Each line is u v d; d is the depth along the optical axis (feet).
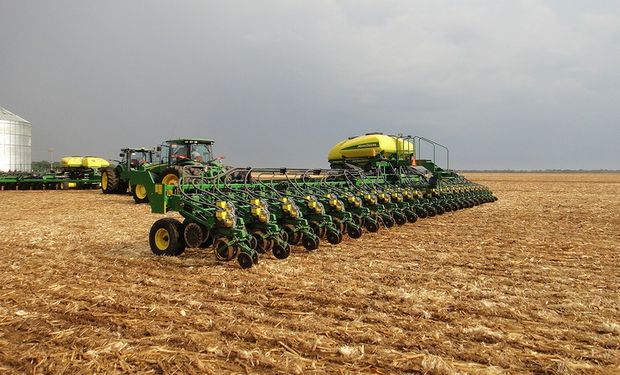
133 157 87.92
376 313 17.28
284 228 29.96
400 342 14.56
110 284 21.45
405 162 61.16
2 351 13.94
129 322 16.26
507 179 205.67
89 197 80.12
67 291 20.15
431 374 12.51
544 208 60.59
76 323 16.28
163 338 14.85
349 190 39.14
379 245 31.94
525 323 16.24
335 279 22.22
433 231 38.88
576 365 12.91
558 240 34.24
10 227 40.60
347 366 12.97
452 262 26.32
